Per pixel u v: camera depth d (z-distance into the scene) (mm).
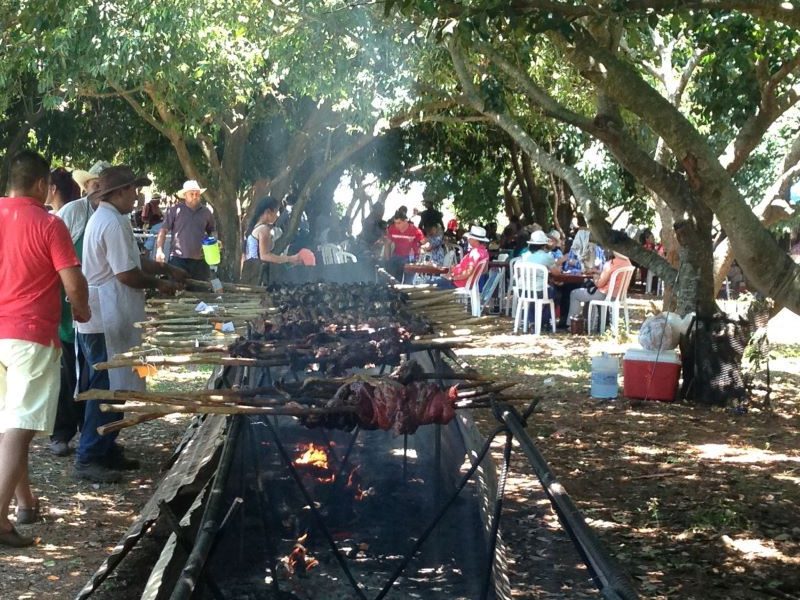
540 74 14141
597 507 6379
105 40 11172
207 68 11680
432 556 5211
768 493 6672
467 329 6070
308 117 16688
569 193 25172
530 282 14180
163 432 7969
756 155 17078
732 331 9227
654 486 6805
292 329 5312
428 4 6285
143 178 6656
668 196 9242
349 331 5336
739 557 5594
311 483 6133
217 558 4504
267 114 15734
